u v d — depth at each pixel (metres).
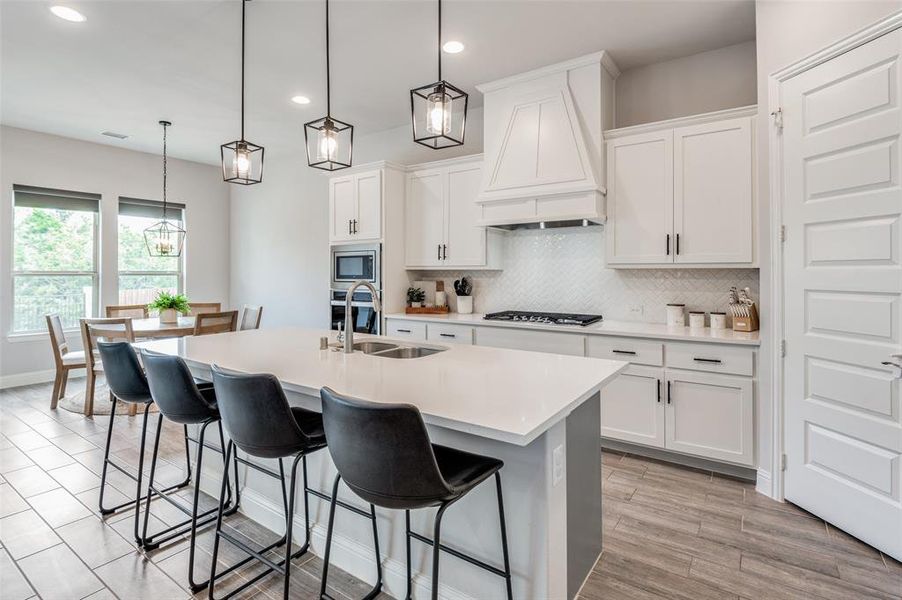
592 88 3.40
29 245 5.20
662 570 2.02
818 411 2.38
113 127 5.01
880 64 2.06
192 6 2.79
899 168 2.01
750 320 3.01
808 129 2.38
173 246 5.77
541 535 1.54
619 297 3.79
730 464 2.92
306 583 1.97
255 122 4.83
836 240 2.26
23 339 5.16
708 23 2.99
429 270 4.79
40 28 3.03
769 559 2.08
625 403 3.19
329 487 2.11
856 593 1.86
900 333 2.02
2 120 4.80
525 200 3.60
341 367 2.07
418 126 4.83
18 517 2.47
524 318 3.80
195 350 2.53
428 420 1.42
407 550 1.78
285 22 2.97
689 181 3.14
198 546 2.22
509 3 2.76
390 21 2.95
